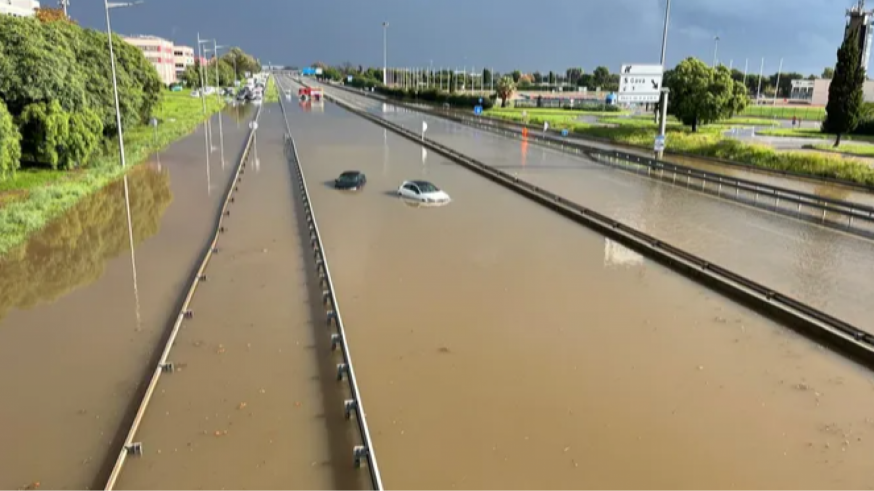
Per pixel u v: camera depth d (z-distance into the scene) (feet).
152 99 200.54
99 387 41.27
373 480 31.07
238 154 155.43
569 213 92.02
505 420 37.55
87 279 63.05
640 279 63.98
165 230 82.64
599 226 83.46
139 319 52.70
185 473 32.48
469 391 40.86
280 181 120.06
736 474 32.76
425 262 68.90
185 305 54.34
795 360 45.80
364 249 73.92
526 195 107.34
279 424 36.99
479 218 90.94
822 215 90.53
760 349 47.55
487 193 110.42
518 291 59.88
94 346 47.39
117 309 55.01
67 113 115.75
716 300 57.93
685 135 173.06
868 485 31.86
